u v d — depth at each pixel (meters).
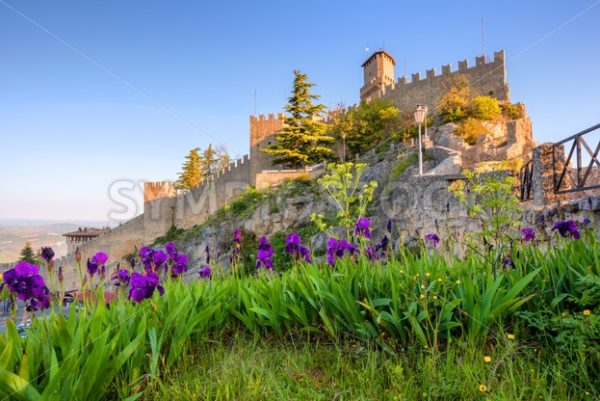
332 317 3.37
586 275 2.83
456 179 13.24
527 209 6.93
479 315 2.81
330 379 2.62
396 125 42.62
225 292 3.81
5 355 2.01
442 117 38.69
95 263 3.18
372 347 2.94
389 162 29.77
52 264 2.92
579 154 5.70
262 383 2.49
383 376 2.52
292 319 3.47
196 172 64.19
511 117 37.25
